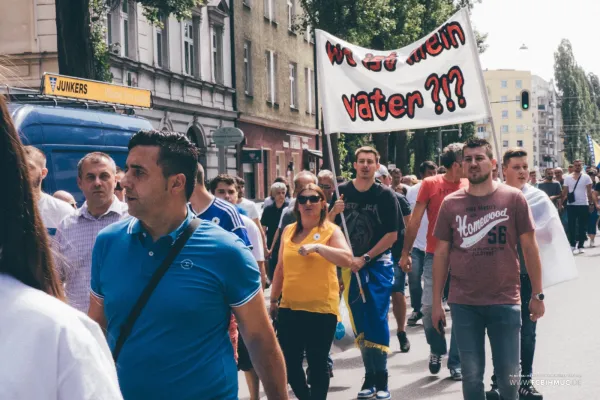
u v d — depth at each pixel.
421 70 8.39
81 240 5.33
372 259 7.08
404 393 7.16
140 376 3.00
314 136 41.81
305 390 6.13
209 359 3.06
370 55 8.45
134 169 3.15
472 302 5.46
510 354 5.43
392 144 52.00
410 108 8.40
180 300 3.03
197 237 3.13
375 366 6.97
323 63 8.45
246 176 32.16
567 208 20.28
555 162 190.75
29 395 1.47
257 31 33.31
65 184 10.80
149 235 3.20
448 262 5.71
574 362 7.88
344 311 7.26
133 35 23.00
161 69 24.45
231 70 30.69
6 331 1.49
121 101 12.95
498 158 8.04
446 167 7.90
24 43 20.11
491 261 5.44
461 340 5.50
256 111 32.97
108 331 3.16
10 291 1.54
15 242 1.58
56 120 10.77
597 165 33.66
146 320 3.03
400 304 9.01
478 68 8.22
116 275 3.15
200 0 19.33
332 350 7.23
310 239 6.20
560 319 10.38
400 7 33.94
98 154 5.48
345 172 40.66
